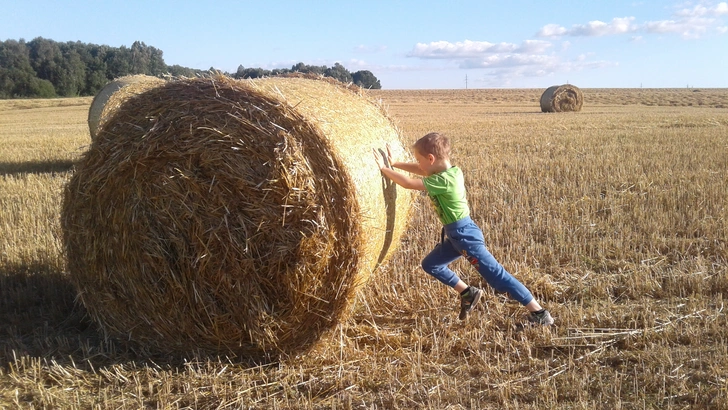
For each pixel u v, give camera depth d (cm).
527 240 682
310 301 409
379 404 362
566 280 565
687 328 440
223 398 370
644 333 439
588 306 512
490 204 843
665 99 4941
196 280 414
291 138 390
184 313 423
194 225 406
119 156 418
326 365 418
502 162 1191
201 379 399
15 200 884
